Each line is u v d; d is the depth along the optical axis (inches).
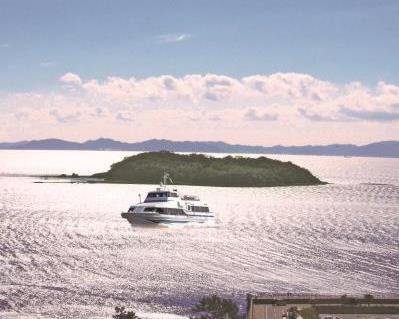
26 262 5767.7
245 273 5531.5
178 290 4768.7
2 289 4618.6
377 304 3929.6
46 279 5024.6
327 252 6845.5
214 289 4845.0
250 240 7810.0
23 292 4554.6
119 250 6702.8
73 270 5442.9
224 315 3850.9
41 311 4079.7
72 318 3941.9
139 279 5132.9
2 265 5565.9
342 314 3791.8
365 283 5191.9
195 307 4234.7
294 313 3555.6
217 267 5802.2
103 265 5733.3
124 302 4360.2
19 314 3996.1
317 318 3575.3
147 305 4288.9
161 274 5378.9
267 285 5049.2
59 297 4448.8
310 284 5118.1
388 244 7613.2
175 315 4030.5
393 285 5128.0
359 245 7485.2
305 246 7332.7
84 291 4648.1
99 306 4239.7
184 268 5698.8
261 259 6314.0
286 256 6525.6
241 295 4662.9
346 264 6063.0
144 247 6983.3
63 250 6579.7
